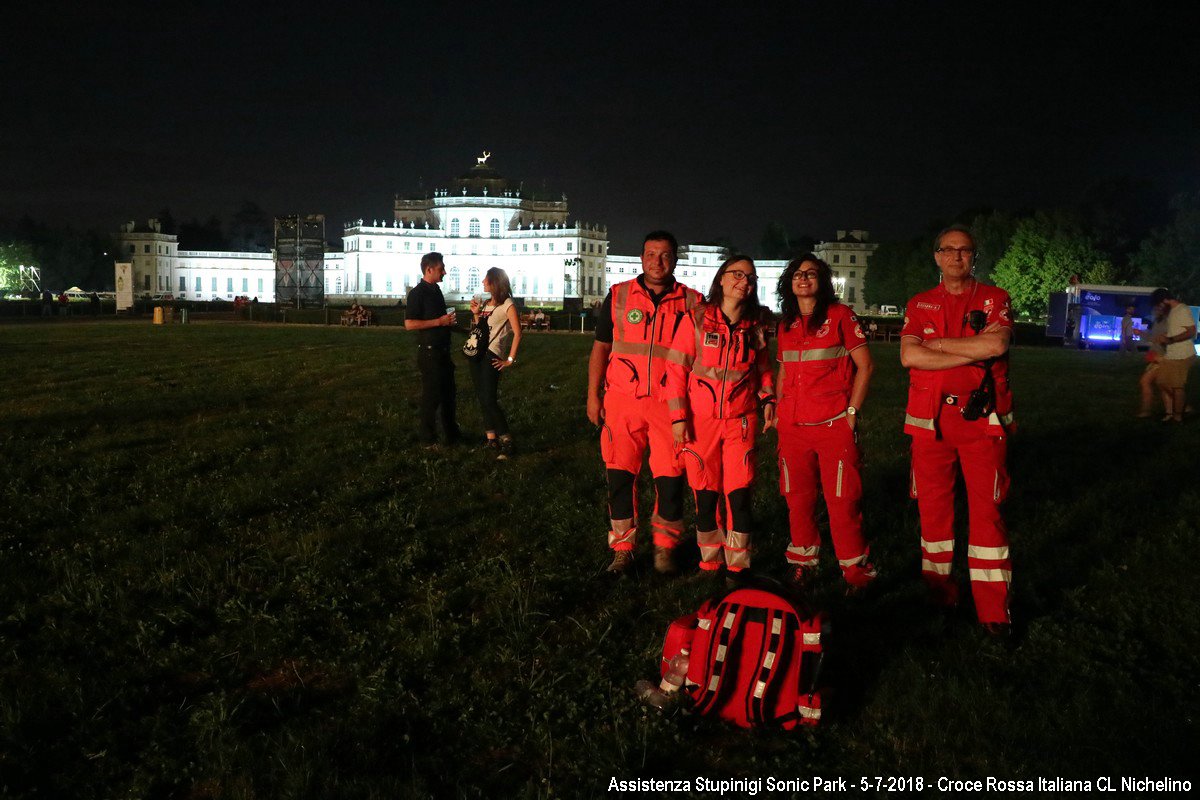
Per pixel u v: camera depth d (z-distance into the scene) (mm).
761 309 5438
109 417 12070
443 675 4406
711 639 3889
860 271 139875
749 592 4012
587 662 4465
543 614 5074
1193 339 12328
